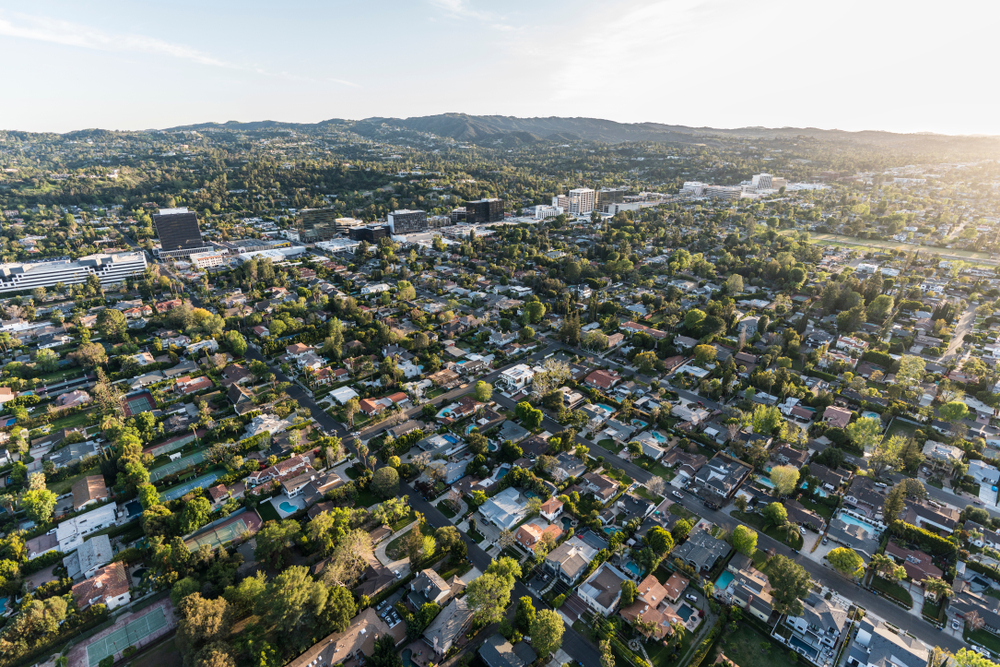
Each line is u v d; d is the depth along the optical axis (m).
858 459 178.00
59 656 109.69
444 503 156.50
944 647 112.50
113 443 180.12
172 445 182.50
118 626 116.56
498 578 116.62
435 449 180.38
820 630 113.12
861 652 108.62
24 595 124.31
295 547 137.50
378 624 116.38
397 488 157.88
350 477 168.62
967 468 166.75
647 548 132.00
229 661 100.19
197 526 140.75
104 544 137.12
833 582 129.75
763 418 186.88
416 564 131.50
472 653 109.75
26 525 146.62
